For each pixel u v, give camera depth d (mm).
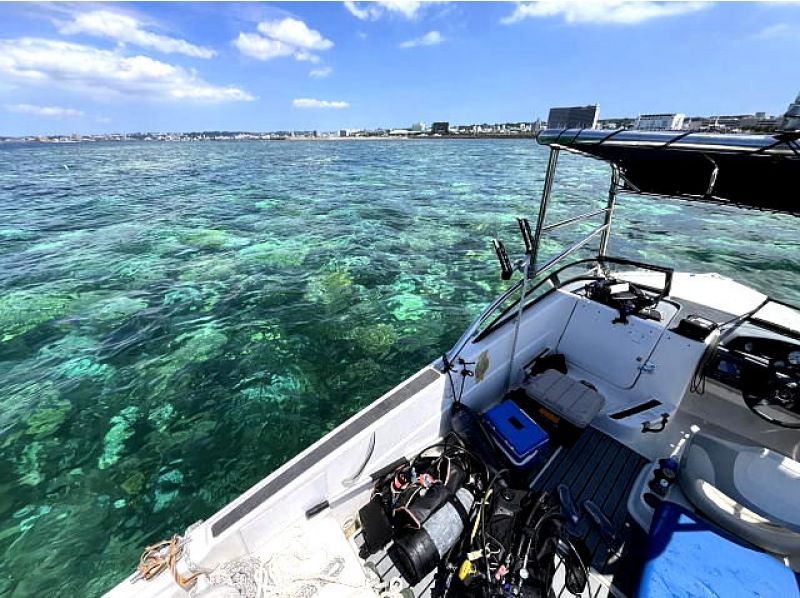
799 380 3252
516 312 4148
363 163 44219
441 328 8227
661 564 2375
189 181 29938
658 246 13445
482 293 9836
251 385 6586
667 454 3521
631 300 4250
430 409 3316
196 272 11305
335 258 12344
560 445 3604
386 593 2539
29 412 6051
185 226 16391
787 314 4230
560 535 2686
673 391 3852
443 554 2607
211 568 2314
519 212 18344
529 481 3295
